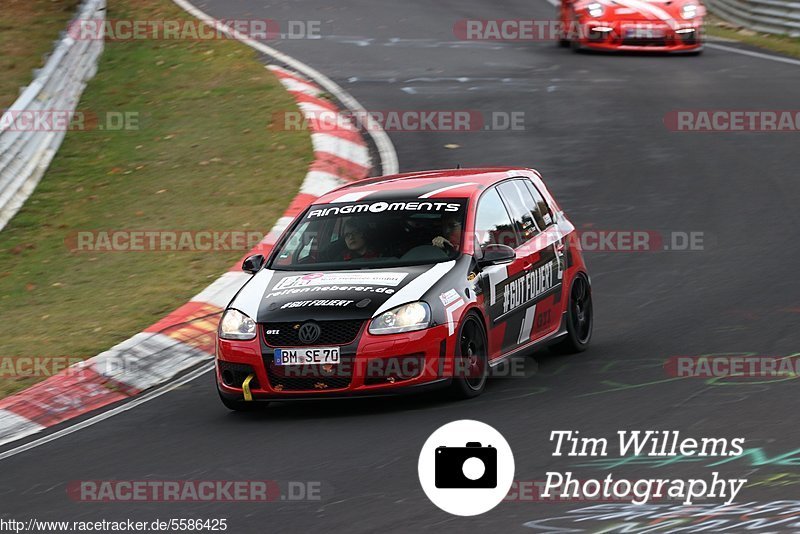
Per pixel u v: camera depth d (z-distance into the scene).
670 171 57.03
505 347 32.44
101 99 74.31
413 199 33.53
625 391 29.95
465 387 30.28
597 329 37.62
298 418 30.22
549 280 34.56
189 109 71.06
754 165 57.34
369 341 29.33
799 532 20.02
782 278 41.12
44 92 65.25
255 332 30.17
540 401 29.61
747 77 75.75
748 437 25.39
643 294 40.91
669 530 20.58
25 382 35.25
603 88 73.31
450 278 30.64
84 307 43.25
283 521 22.52
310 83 76.06
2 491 26.39
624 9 83.75
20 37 85.94
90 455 28.67
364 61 83.06
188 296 42.97
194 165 61.41
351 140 62.88
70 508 24.56
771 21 97.25
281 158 60.62
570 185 55.62
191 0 108.25
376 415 29.70
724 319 36.84
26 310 44.06
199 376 35.59
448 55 85.12
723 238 47.06
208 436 29.23
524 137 63.44
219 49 84.31
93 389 34.66
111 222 54.47
